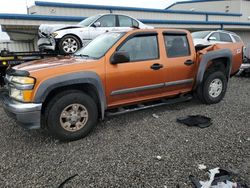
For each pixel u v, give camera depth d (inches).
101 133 163.6
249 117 189.0
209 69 219.1
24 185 108.9
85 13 633.0
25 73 138.3
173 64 189.5
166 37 189.2
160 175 113.0
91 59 162.2
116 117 193.2
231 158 126.3
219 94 226.1
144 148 140.1
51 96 149.0
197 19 857.5
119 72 164.4
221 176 109.3
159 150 137.1
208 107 216.2
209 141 147.0
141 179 110.5
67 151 139.6
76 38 331.3
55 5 598.9
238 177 109.4
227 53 219.9
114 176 113.5
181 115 195.9
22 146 147.6
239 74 410.0
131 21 398.6
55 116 144.9
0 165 125.9
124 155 132.6
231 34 453.1
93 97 163.0
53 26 326.3
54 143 150.9
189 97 211.2
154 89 184.5
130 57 171.6
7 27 516.7
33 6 598.5
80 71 149.7
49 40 324.5
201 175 111.9
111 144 146.6
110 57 162.4
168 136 155.7
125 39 169.5
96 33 348.5
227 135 155.2
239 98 250.5
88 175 114.9
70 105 148.3
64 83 144.2
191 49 202.7
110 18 375.9
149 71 177.2
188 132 161.3
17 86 139.8
